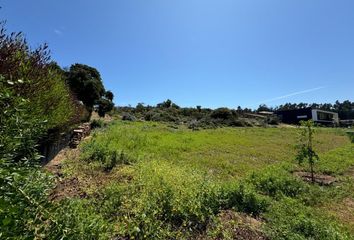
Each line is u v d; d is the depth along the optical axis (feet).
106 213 14.66
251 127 119.75
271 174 26.32
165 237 13.34
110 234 11.70
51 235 5.95
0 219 4.79
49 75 19.49
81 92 82.17
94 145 33.27
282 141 67.21
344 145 65.82
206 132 81.35
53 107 21.07
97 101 95.86
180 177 21.48
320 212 19.58
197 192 17.94
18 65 13.35
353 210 20.98
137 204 15.79
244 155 43.65
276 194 22.57
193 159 36.14
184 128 95.61
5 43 13.29
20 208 5.61
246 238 14.34
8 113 6.96
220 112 137.69
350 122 197.16
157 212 15.15
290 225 15.93
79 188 18.49
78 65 89.45
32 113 13.99
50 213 6.34
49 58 18.89
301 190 24.22
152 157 33.60
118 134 50.88
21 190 5.91
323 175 32.50
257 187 24.13
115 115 116.88
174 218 15.16
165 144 45.80
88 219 10.76
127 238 12.66
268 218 17.24
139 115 131.85
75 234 6.95
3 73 11.57
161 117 125.18
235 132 87.20
